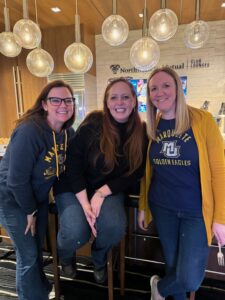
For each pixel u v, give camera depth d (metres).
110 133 1.29
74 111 1.39
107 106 1.31
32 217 1.32
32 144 1.18
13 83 4.28
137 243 1.81
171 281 1.27
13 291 1.70
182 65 4.14
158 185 1.27
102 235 1.28
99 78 4.55
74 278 1.79
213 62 4.00
